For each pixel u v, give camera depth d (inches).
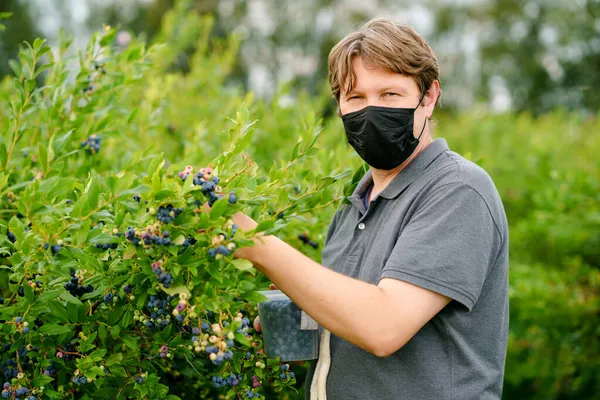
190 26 172.6
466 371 61.2
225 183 57.1
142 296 59.8
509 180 220.8
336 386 65.1
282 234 89.2
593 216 145.4
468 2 966.4
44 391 63.4
